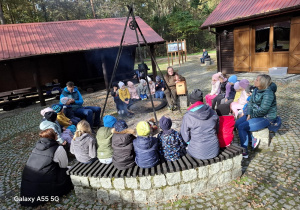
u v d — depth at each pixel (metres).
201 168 3.07
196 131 3.05
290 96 6.76
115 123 3.15
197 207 2.89
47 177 3.24
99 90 12.93
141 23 14.74
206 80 11.38
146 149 3.01
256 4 10.04
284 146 4.07
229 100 5.36
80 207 3.16
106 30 13.41
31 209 3.23
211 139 3.05
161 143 3.19
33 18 34.72
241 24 10.80
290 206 2.70
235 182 3.26
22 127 7.46
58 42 11.40
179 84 6.71
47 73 14.13
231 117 3.35
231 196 3.00
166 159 3.21
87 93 12.57
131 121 6.44
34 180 3.21
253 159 3.81
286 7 8.24
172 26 38.12
